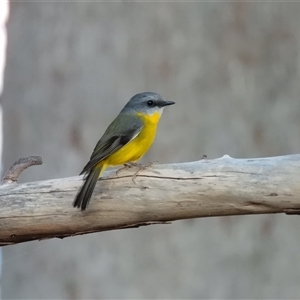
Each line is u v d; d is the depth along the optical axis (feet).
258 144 43.42
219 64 43.88
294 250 43.01
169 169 29.84
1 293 45.06
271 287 42.57
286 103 43.70
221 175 29.09
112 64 44.24
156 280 42.52
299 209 28.78
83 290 42.80
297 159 28.73
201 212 29.76
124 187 30.04
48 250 43.73
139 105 36.27
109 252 42.86
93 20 44.65
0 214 30.60
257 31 44.04
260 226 43.09
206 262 42.60
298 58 43.96
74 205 29.71
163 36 44.11
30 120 45.16
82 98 44.24
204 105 43.62
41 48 45.29
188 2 44.16
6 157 46.06
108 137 34.19
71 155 43.93
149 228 42.86
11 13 47.34
